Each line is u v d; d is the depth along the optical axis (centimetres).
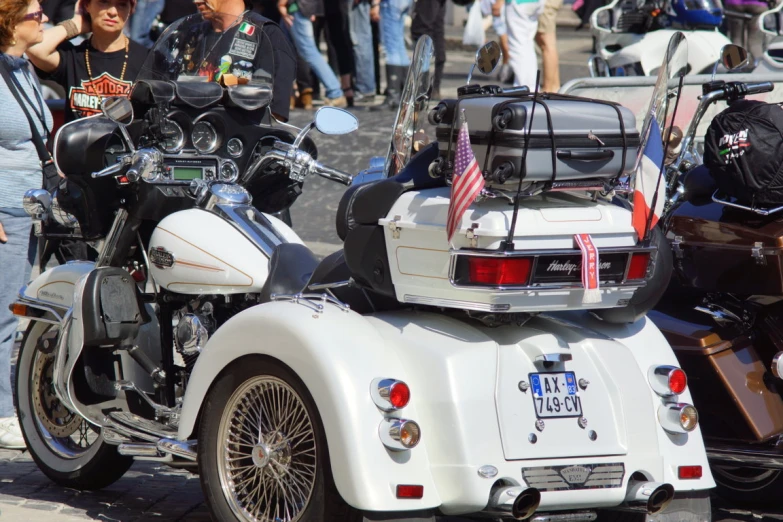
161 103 1096
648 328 960
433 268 851
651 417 900
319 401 848
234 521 923
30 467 1259
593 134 841
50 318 1156
